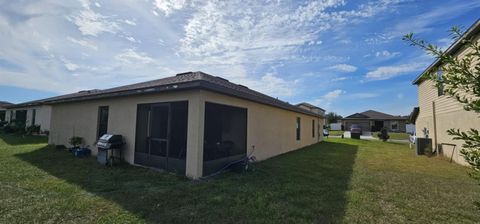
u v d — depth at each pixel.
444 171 6.89
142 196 4.27
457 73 1.78
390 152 11.69
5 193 4.23
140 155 6.93
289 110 11.49
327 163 8.08
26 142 11.89
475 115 7.35
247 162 6.75
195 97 5.79
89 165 6.79
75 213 3.50
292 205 3.95
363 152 11.51
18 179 5.12
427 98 11.48
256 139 8.44
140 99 7.06
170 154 6.29
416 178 5.95
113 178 5.45
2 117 22.75
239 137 7.47
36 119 17.69
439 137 10.09
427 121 11.49
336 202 4.12
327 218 3.49
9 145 10.66
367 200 4.25
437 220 3.47
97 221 3.26
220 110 6.70
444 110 9.59
